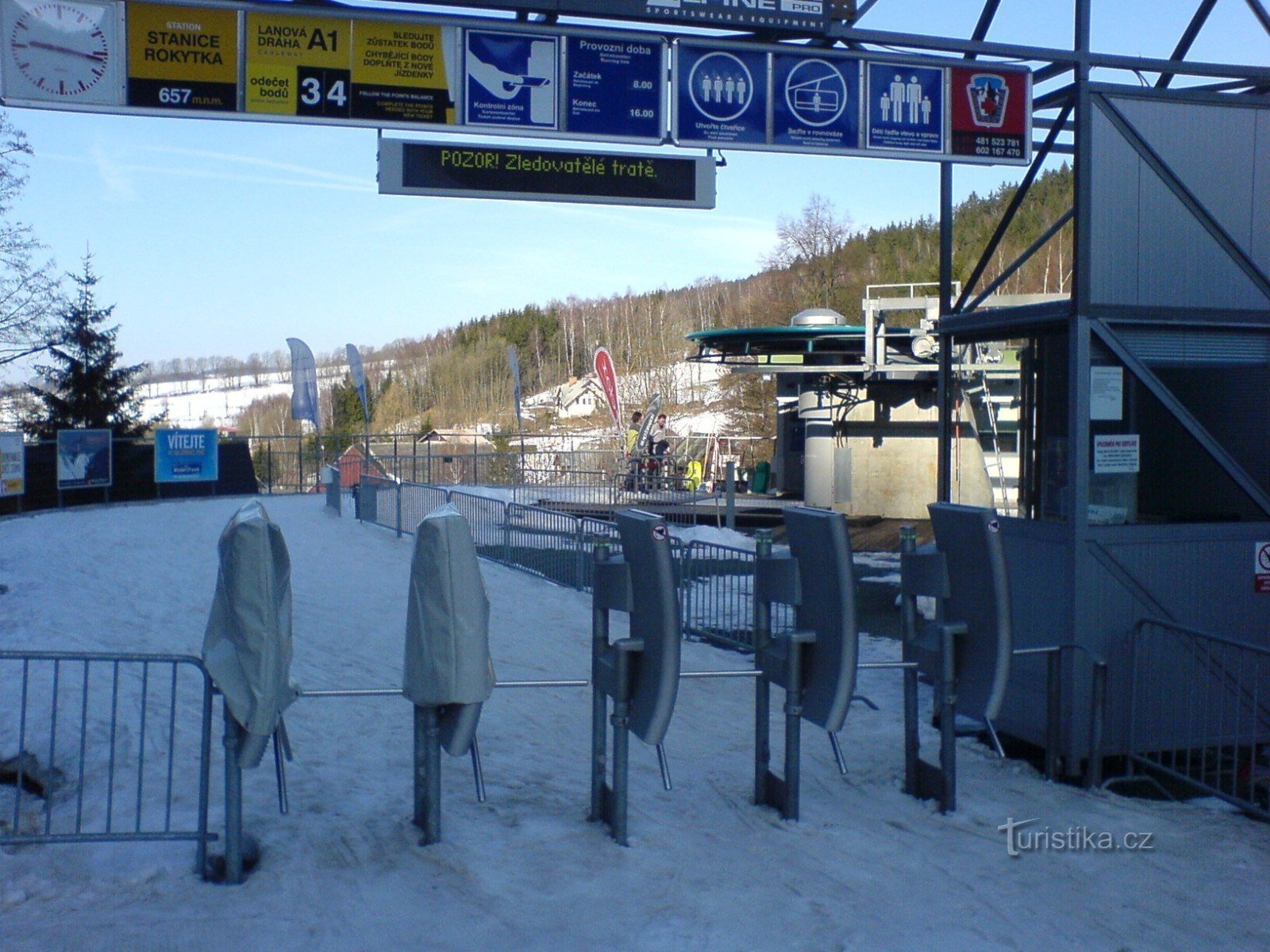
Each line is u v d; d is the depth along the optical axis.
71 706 7.29
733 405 47.56
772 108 7.18
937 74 7.41
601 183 7.01
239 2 6.42
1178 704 7.05
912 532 6.48
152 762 6.39
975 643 6.06
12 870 4.79
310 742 7.03
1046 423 7.32
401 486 19.52
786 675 5.88
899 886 4.99
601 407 64.88
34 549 15.77
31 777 6.32
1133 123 7.06
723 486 31.31
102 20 6.28
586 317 86.75
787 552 6.19
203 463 29.75
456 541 5.09
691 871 5.07
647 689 5.41
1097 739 6.63
